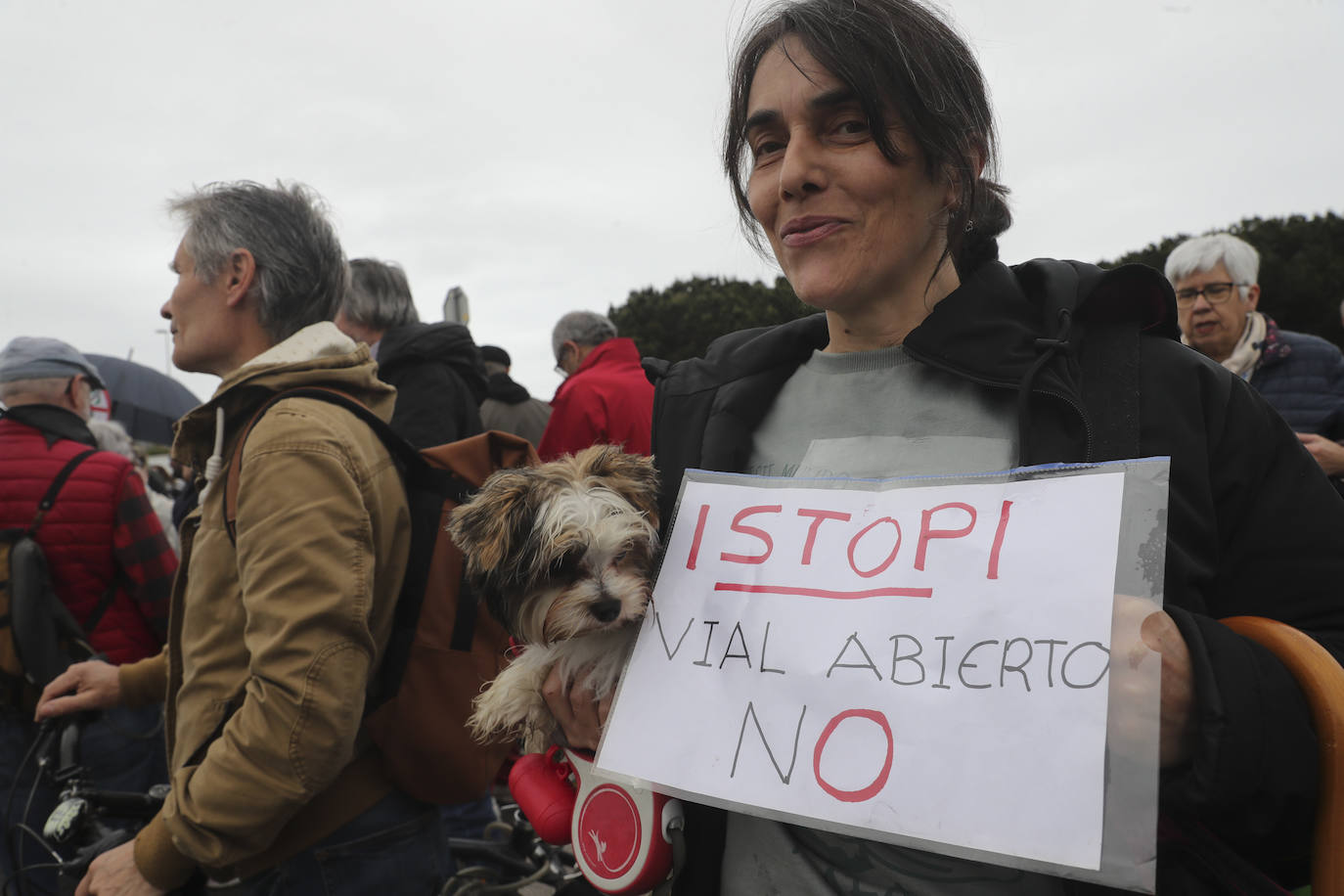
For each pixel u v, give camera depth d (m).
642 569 1.45
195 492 3.43
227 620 1.94
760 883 1.20
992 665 1.00
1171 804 0.94
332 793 1.99
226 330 2.33
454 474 2.16
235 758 1.75
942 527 1.11
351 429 1.98
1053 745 0.93
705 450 1.43
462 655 2.03
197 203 2.36
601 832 1.28
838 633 1.13
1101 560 0.99
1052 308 1.21
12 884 2.73
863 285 1.27
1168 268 4.29
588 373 4.94
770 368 1.47
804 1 1.28
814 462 1.33
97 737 3.28
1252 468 1.13
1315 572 1.09
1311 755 0.92
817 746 1.08
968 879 1.05
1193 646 0.94
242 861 1.92
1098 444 1.10
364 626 1.82
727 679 1.19
